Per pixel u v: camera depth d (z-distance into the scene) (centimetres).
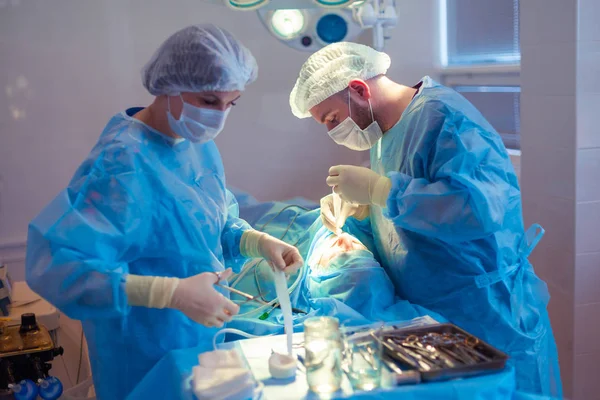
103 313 132
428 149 175
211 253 157
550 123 237
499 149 179
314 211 236
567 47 224
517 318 183
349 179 183
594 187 230
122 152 144
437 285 184
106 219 138
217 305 136
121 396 156
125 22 268
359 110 190
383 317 172
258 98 280
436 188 165
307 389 125
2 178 265
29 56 261
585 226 231
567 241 235
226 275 143
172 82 145
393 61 305
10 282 228
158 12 270
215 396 122
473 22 296
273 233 231
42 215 137
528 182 252
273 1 173
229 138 281
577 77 222
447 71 309
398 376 120
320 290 189
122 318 152
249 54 154
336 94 189
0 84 259
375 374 124
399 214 168
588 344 240
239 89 150
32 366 180
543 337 187
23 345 180
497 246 179
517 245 188
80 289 131
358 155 295
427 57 308
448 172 164
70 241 133
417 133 179
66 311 134
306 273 203
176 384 134
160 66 146
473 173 168
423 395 118
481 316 181
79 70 267
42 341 183
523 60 248
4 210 267
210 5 273
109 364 156
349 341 135
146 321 153
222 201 170
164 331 154
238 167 285
